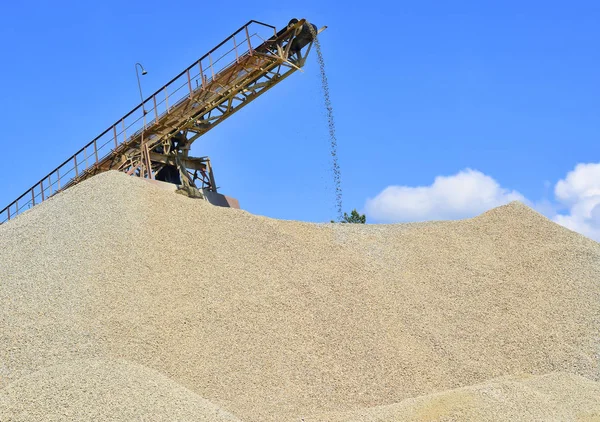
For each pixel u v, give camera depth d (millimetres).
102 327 20062
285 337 21188
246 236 26250
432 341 22359
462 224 30812
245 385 19141
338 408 18984
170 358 19516
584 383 19125
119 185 28172
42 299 21281
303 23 31812
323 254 26266
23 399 14742
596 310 24438
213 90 33406
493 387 17547
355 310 23109
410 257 27438
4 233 26734
